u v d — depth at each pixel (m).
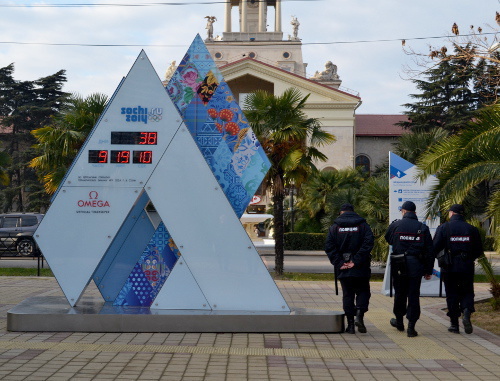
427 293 13.59
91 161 9.08
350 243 8.75
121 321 8.48
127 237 9.82
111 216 9.03
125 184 9.05
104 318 8.48
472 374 6.53
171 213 9.00
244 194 9.60
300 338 8.30
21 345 7.59
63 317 8.48
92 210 9.04
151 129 9.10
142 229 9.84
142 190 9.05
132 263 9.79
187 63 9.73
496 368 6.79
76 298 9.00
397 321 9.11
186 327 8.51
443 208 10.25
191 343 7.83
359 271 8.66
